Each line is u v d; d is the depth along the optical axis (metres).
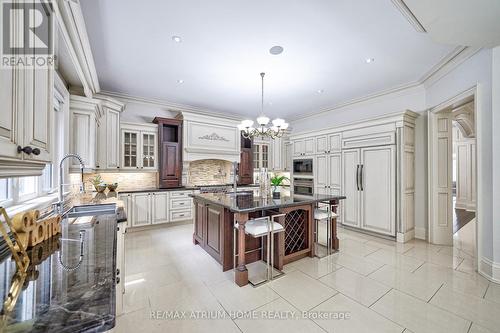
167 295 2.13
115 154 3.93
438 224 3.58
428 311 1.89
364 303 2.00
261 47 2.69
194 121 4.93
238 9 2.04
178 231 4.30
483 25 1.94
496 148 2.34
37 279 0.85
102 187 3.58
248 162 5.97
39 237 1.24
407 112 3.63
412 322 1.75
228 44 2.63
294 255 2.90
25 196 2.02
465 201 6.57
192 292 2.19
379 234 3.95
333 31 2.38
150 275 2.53
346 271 2.64
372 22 2.24
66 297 0.73
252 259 2.91
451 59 2.97
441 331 1.66
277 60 3.02
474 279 2.42
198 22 2.22
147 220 4.33
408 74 3.49
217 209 2.86
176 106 5.08
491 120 2.39
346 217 4.42
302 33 2.42
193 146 4.89
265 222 2.58
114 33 2.39
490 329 1.67
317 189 5.04
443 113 3.58
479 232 2.55
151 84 3.88
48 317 0.62
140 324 1.73
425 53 2.86
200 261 2.91
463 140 6.65
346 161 4.43
